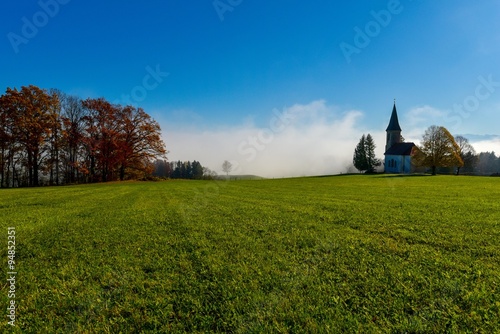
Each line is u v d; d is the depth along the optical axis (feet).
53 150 170.81
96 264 23.94
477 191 90.99
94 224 40.40
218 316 15.78
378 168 408.67
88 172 177.78
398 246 28.22
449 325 14.39
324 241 30.22
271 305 16.69
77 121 182.39
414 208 53.26
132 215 48.08
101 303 17.35
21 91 147.74
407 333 13.85
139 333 14.44
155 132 187.83
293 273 21.31
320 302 16.78
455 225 37.24
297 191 99.50
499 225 37.04
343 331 14.16
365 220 41.45
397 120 380.37
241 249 27.68
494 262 23.25
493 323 14.39
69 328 14.93
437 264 22.76
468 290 18.04
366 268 22.11
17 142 152.87
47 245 29.89
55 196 85.61
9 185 168.45
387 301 16.80
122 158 179.32
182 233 34.71
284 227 37.42
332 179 202.08
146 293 18.52
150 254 26.58
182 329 14.65
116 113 175.73
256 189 111.14
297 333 14.07
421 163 227.81
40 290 19.20
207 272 21.86
